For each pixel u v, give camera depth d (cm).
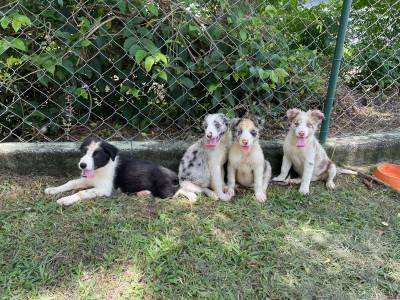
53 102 157
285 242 123
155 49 143
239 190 158
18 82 153
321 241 125
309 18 197
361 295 105
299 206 144
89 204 134
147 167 146
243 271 110
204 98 170
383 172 168
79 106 162
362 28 218
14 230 118
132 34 146
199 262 111
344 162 178
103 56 153
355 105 214
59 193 139
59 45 147
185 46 157
